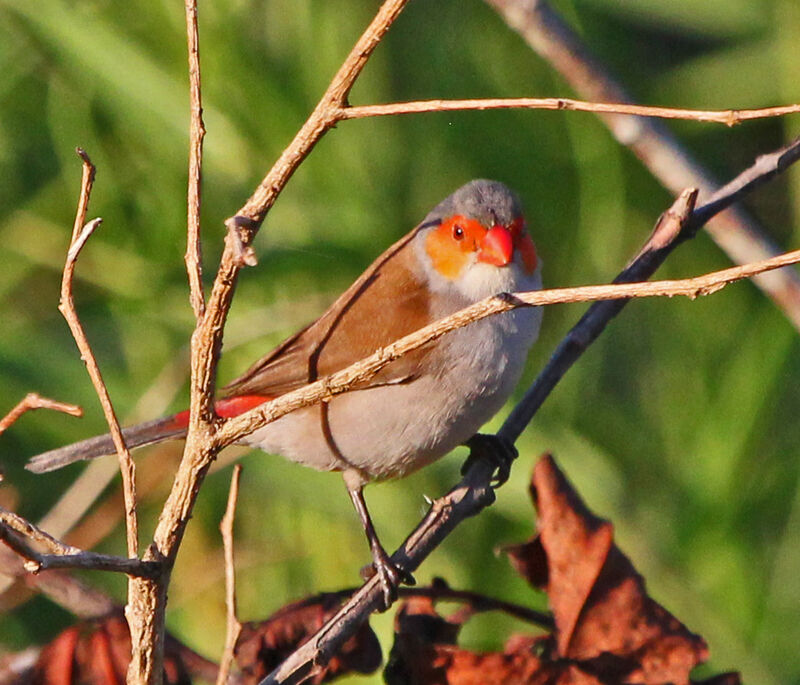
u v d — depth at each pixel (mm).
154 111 10391
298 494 10242
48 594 6625
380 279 8836
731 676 6863
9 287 10898
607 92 9328
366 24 10758
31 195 10898
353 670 6758
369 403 8312
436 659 6562
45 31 10305
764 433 10328
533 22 9234
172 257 10523
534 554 6977
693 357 10688
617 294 4676
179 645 6801
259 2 10492
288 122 10320
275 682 6117
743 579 9898
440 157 10906
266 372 8812
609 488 10227
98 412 10531
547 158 11141
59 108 10602
